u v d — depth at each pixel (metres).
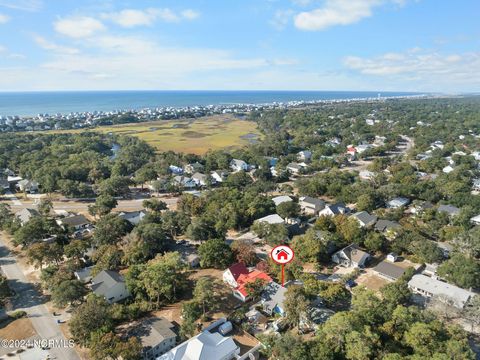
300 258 77.62
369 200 106.12
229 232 96.44
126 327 56.28
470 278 64.25
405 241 80.38
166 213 95.69
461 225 91.00
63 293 59.44
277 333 54.44
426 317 51.53
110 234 82.62
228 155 182.00
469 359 42.28
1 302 62.16
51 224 87.44
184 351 48.81
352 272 73.06
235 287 68.06
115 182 128.12
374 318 50.25
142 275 64.19
